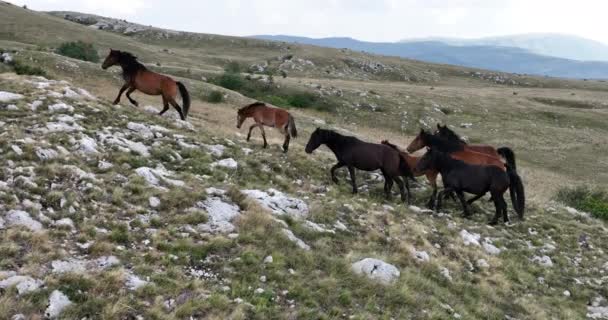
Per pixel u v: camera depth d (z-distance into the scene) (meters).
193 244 8.39
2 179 8.89
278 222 10.07
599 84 120.88
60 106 14.99
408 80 109.94
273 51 124.69
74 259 7.20
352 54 124.81
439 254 11.20
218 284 7.50
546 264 12.34
